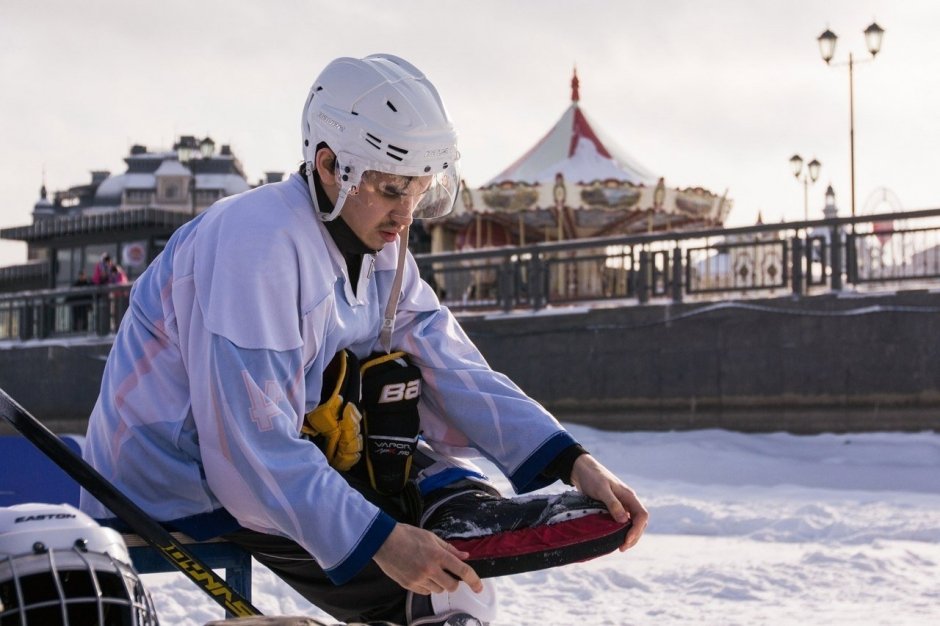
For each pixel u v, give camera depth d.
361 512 2.14
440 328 2.67
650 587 5.39
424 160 2.32
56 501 3.91
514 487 2.60
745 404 14.49
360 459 2.53
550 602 5.03
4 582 1.33
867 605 4.92
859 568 5.74
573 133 26.02
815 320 14.12
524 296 16.80
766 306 14.45
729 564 5.86
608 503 2.38
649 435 14.74
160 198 78.00
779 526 7.28
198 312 2.28
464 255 17.31
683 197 24.28
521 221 23.98
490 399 2.61
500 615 4.75
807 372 14.14
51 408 22.08
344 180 2.31
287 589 4.96
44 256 59.34
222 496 2.26
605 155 25.70
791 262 14.62
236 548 2.47
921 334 13.54
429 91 2.37
